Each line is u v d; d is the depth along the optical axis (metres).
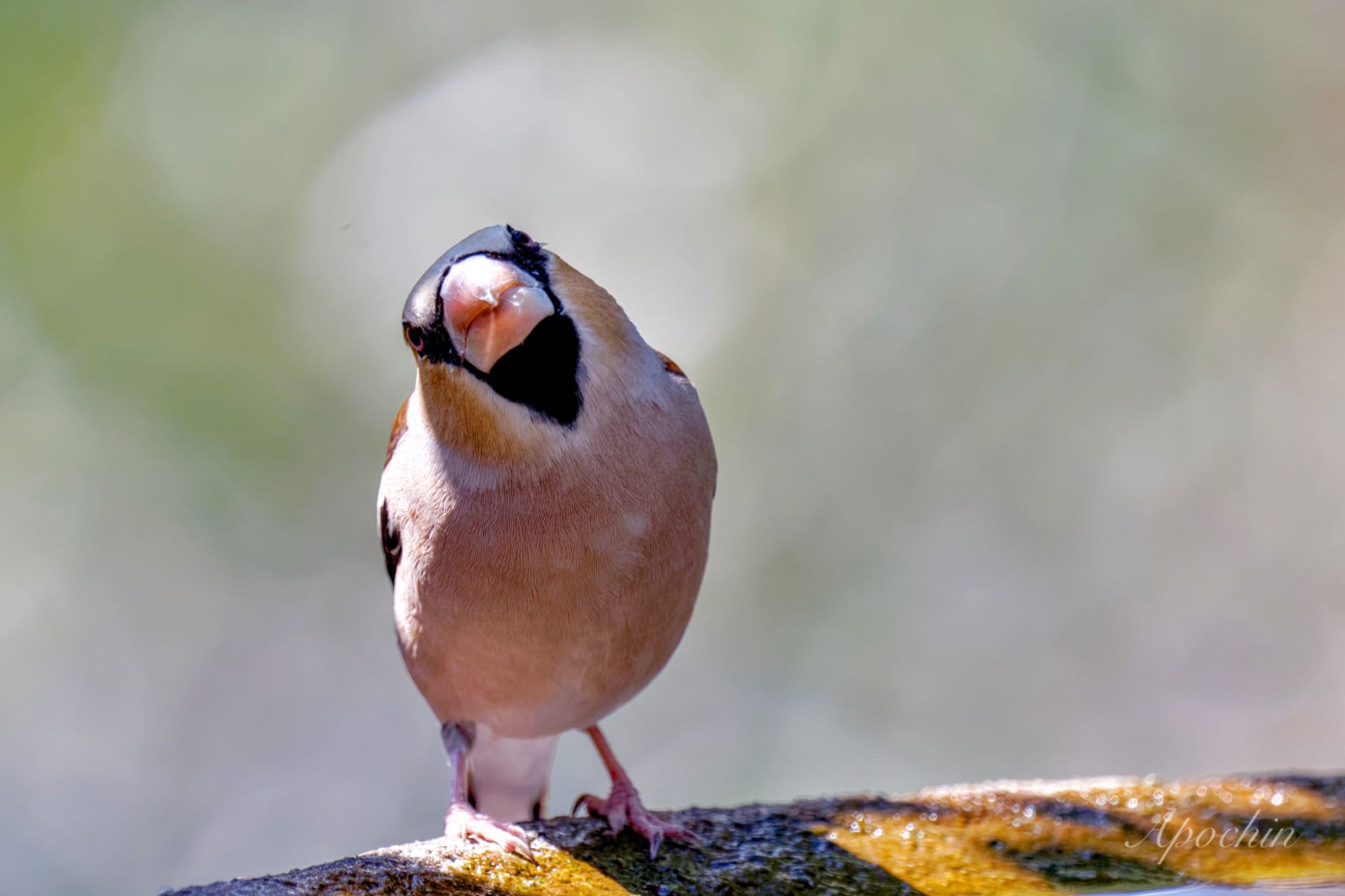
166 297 14.62
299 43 15.18
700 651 14.51
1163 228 14.44
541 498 5.25
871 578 14.46
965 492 14.45
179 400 14.57
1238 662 13.91
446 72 15.35
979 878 5.28
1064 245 14.52
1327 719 13.59
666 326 14.93
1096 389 14.41
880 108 14.82
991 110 14.63
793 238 14.98
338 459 14.95
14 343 14.13
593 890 5.02
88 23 14.52
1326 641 13.81
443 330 5.23
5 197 14.17
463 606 5.41
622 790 5.66
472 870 5.00
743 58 15.20
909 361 14.65
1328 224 14.24
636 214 15.15
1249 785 6.00
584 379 5.29
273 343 14.88
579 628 5.39
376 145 15.18
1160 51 14.43
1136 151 14.48
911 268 14.71
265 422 14.78
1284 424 14.15
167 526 14.45
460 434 5.31
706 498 5.64
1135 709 13.95
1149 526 14.23
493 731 6.04
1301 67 14.24
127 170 14.62
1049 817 5.69
